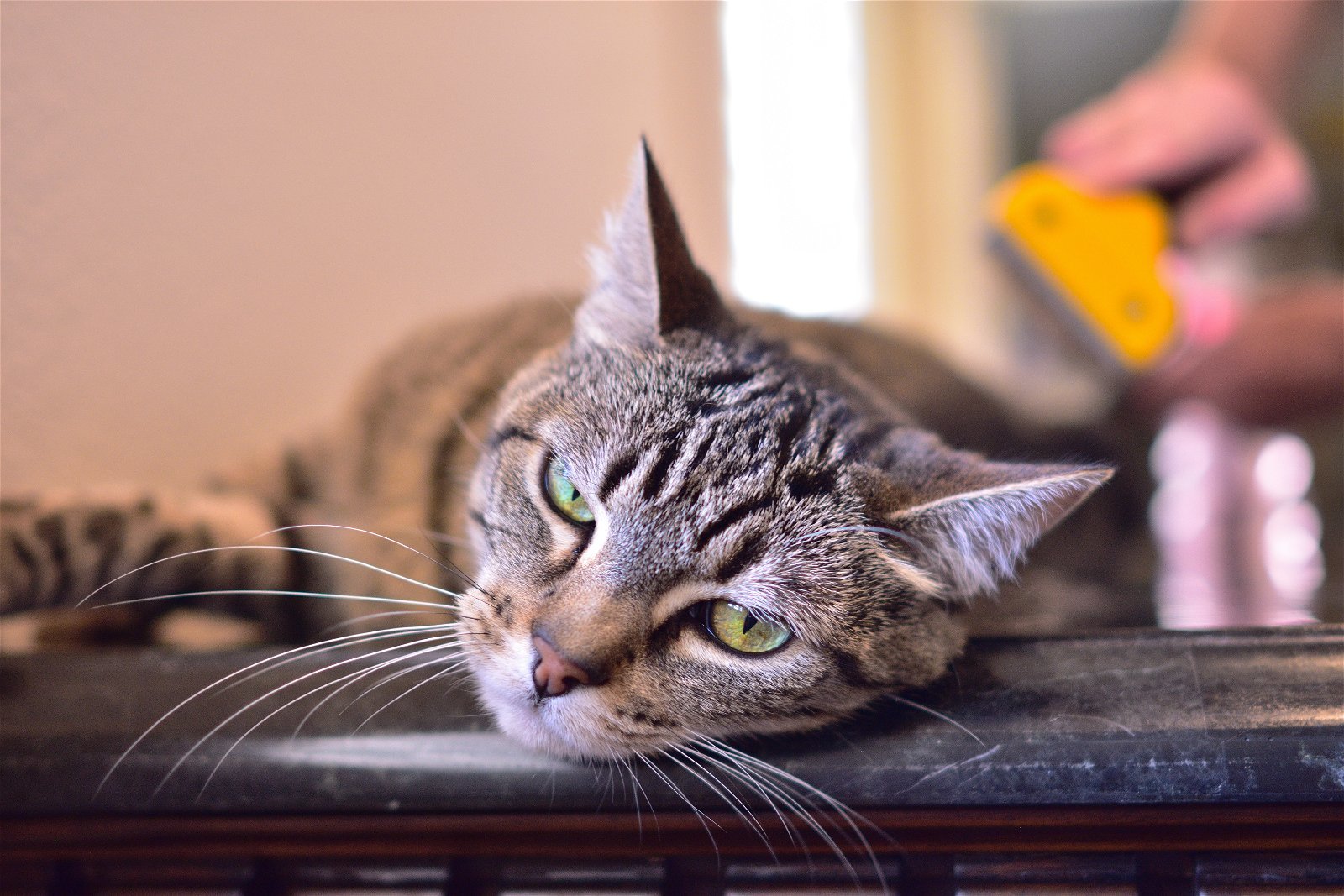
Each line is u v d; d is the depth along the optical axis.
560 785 0.27
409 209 0.43
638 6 0.53
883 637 0.30
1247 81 0.53
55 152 0.31
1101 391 0.56
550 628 0.29
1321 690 0.26
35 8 0.30
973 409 0.45
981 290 0.93
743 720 0.30
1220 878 0.26
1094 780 0.26
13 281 0.30
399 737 0.27
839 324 0.48
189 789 0.26
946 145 0.93
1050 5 0.99
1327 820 0.26
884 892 0.27
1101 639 0.28
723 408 0.31
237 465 0.37
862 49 0.87
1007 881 0.27
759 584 0.30
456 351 0.40
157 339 0.34
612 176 0.51
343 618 0.37
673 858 0.27
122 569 0.33
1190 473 0.55
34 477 0.32
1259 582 0.42
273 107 0.37
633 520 0.30
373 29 0.41
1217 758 0.26
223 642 0.35
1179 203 0.50
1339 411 0.56
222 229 0.36
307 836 0.27
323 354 0.40
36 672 0.27
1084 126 0.48
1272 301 0.55
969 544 0.31
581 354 0.33
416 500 0.37
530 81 0.47
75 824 0.26
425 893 0.27
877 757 0.26
